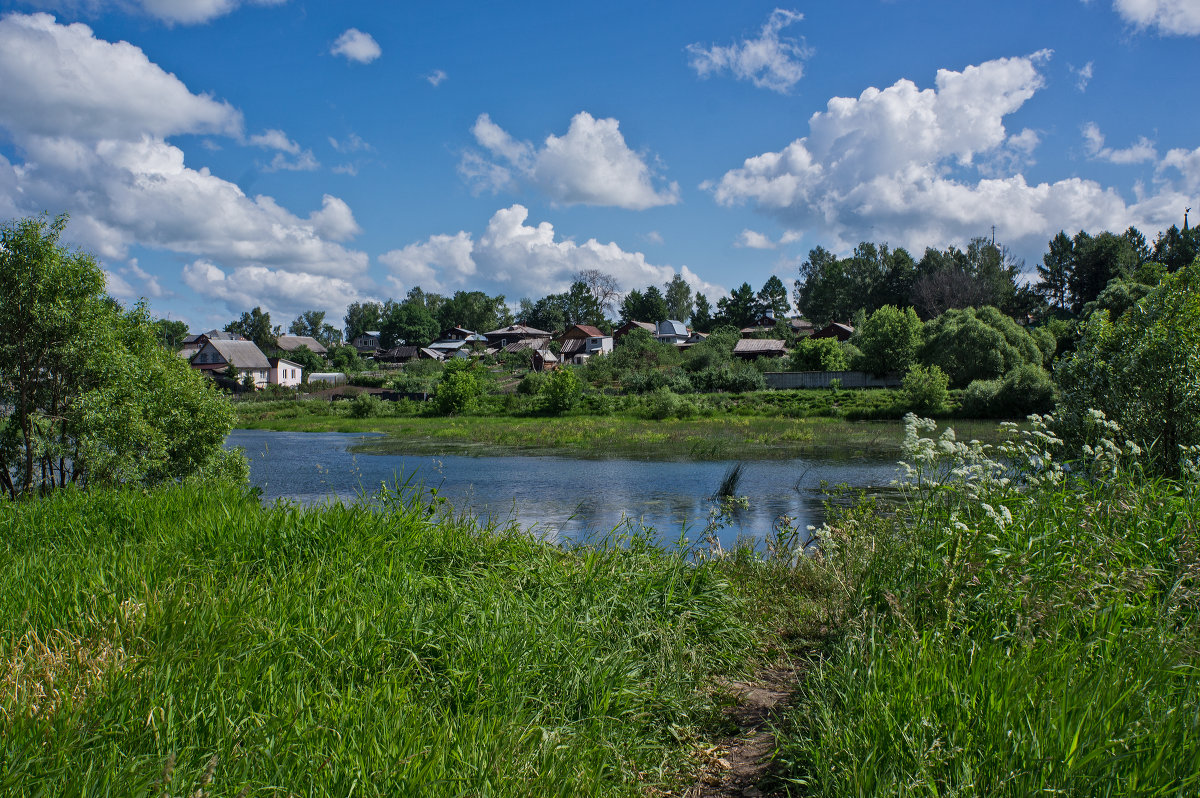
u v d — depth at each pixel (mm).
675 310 133250
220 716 2902
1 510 6754
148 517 6617
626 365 65938
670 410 39969
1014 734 2586
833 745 2971
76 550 5520
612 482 18500
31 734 2654
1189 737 2514
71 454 10539
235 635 3664
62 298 10375
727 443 27562
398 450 27891
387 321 130750
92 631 3662
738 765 3520
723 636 5059
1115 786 2346
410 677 3678
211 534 5648
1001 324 46125
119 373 11055
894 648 3650
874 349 51625
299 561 5129
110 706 2908
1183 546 4227
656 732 3756
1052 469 5699
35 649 3479
